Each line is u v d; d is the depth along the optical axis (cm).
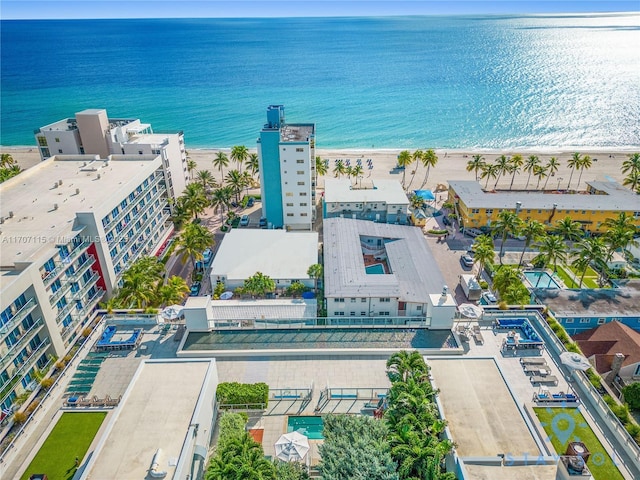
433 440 3466
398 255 7950
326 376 5172
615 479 3791
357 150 16312
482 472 3309
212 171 14125
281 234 8731
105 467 3416
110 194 7606
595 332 6184
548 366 5106
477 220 9794
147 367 4481
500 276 6850
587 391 4697
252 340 5638
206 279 8281
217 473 3312
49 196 7594
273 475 3403
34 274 5459
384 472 3403
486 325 5869
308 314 6425
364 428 3931
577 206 9556
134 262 7588
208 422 4353
